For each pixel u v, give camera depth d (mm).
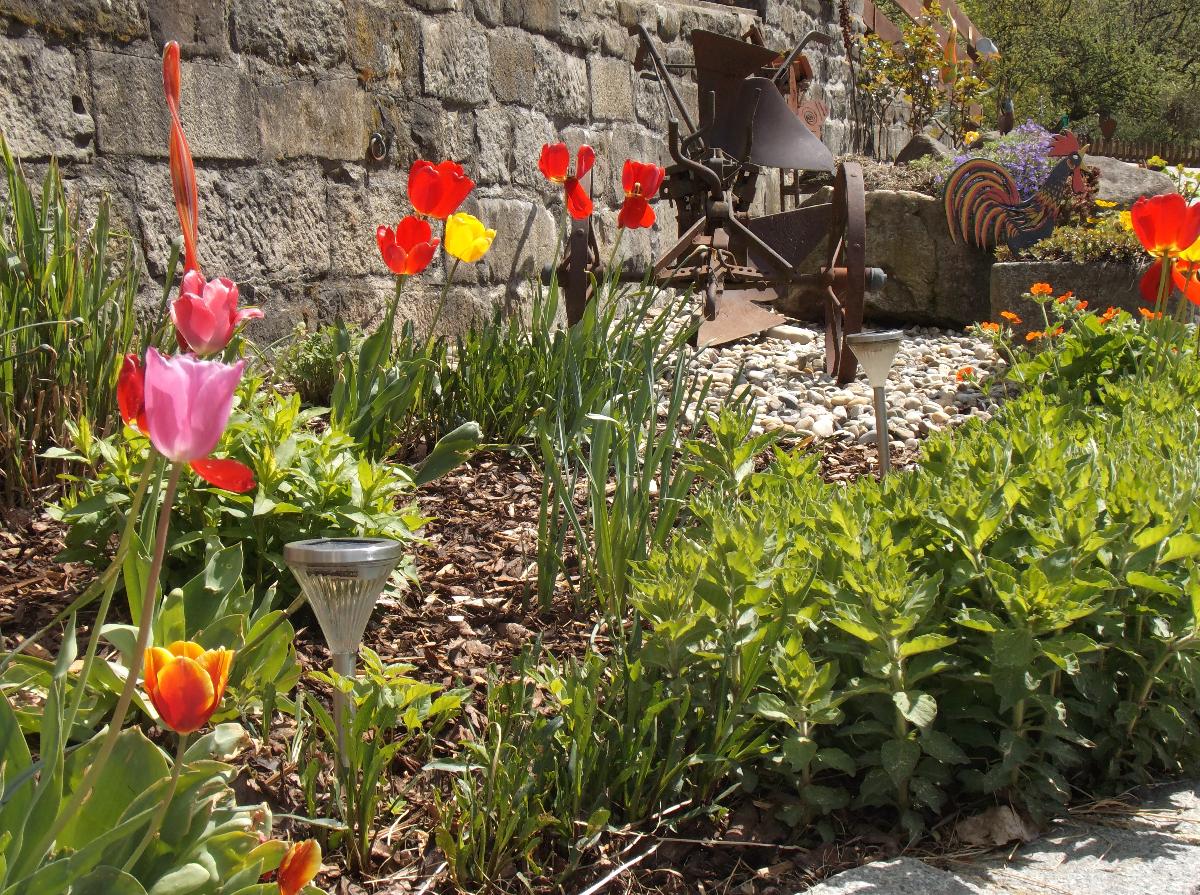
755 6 9781
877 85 12148
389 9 5609
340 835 1992
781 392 5094
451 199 3275
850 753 2262
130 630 2023
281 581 2693
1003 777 2119
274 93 4973
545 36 6797
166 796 1283
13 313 3154
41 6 3988
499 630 2801
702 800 2166
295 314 5098
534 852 2016
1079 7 31172
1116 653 2377
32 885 1238
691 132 6156
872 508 2549
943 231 7176
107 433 3318
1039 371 4555
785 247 5809
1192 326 5012
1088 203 7105
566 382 3996
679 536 2449
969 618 2150
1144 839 2096
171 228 4523
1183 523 2441
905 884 1943
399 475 2922
